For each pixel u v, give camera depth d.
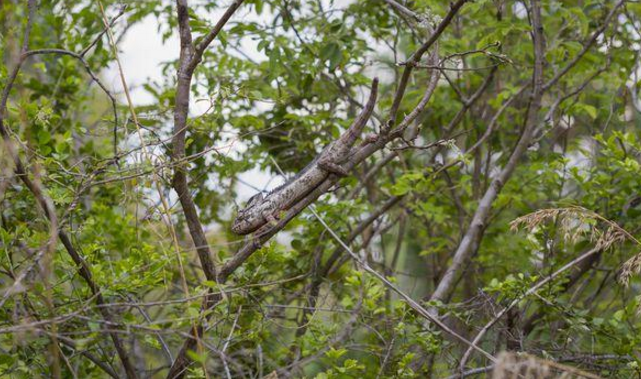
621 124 8.56
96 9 8.59
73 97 8.39
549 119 7.93
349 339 6.84
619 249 7.62
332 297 8.26
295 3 8.73
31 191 5.32
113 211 7.80
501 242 8.88
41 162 5.38
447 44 7.95
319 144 8.80
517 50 8.41
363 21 8.20
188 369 5.59
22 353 5.45
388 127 5.46
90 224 6.37
